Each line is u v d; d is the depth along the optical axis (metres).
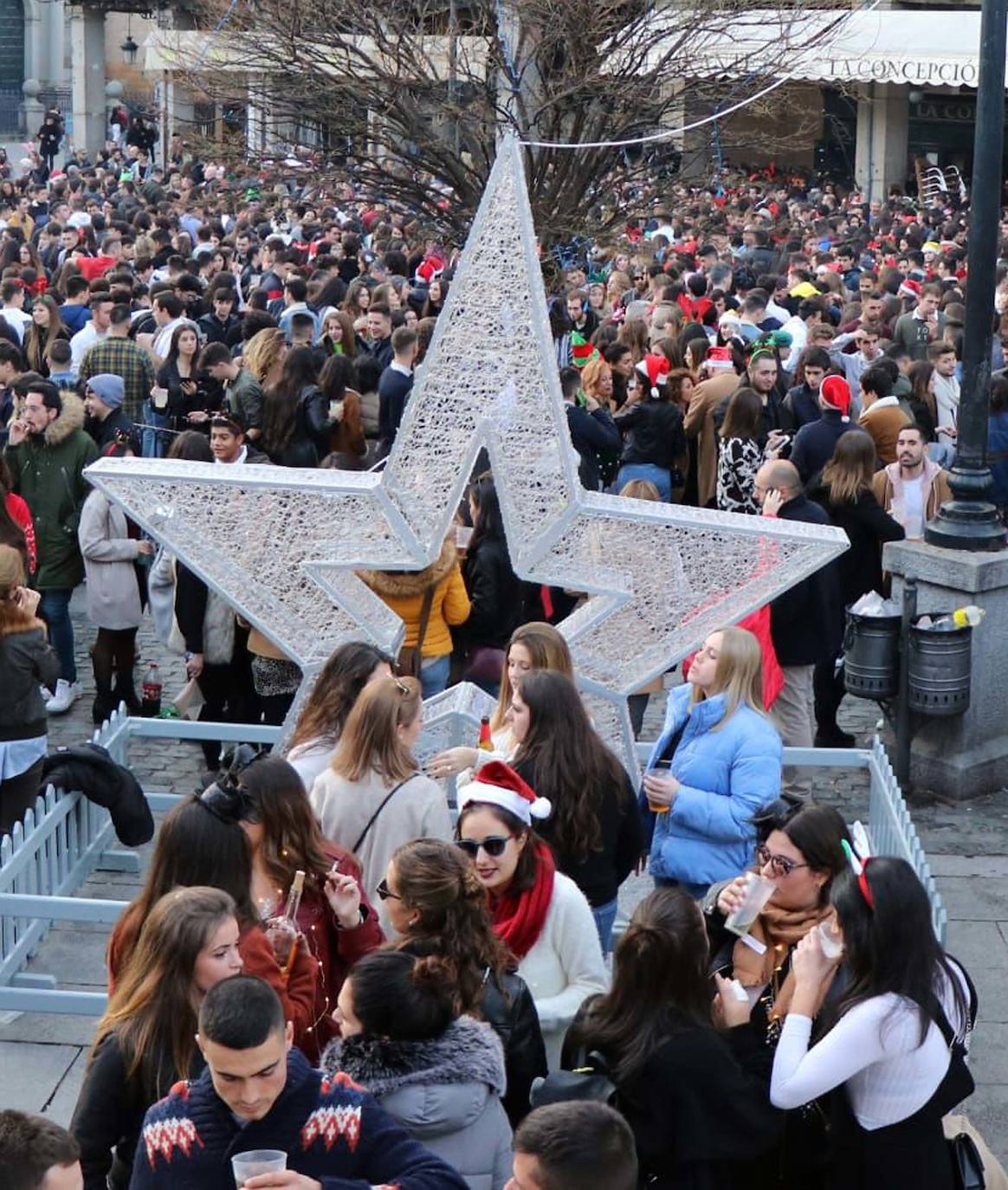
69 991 8.88
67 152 60.84
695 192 30.19
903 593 11.28
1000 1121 7.90
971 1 46.38
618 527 9.33
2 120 66.62
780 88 22.70
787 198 40.09
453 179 18.47
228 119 21.47
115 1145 5.59
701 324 20.11
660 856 8.22
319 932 6.51
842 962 5.66
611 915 7.59
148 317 18.77
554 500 9.35
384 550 9.45
